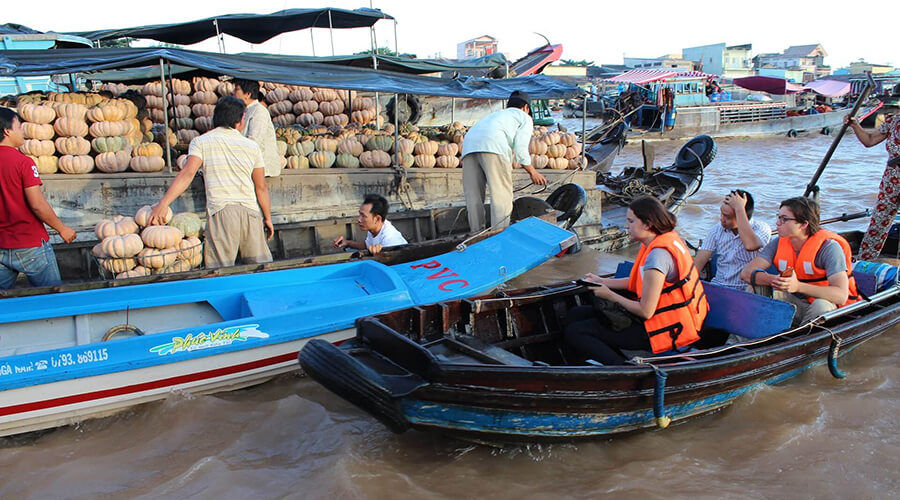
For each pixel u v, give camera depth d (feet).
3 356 13.21
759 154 79.61
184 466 13.08
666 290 14.06
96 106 24.17
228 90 36.58
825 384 16.63
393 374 12.19
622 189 38.91
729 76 229.66
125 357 13.98
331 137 29.45
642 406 13.41
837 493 12.26
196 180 24.35
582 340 14.98
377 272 18.16
